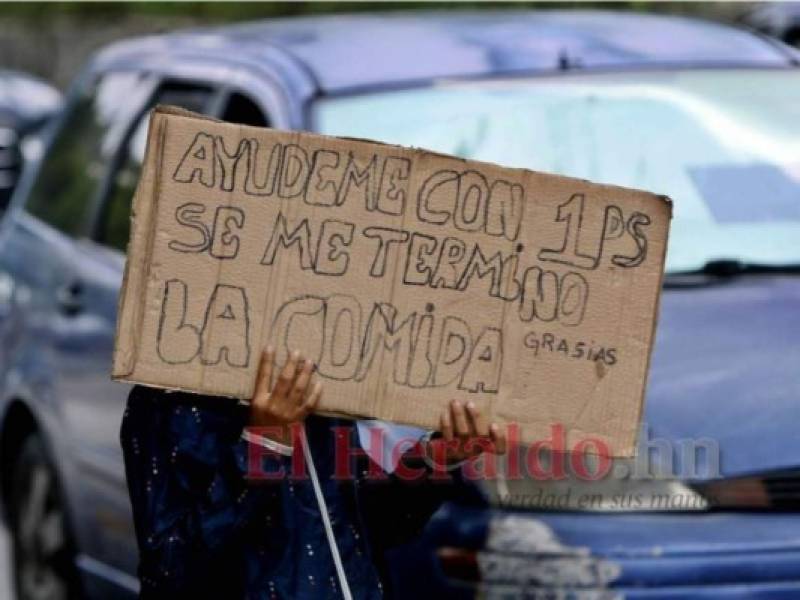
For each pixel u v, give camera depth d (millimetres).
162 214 7152
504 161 11109
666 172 11203
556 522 9062
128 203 13344
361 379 7199
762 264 10844
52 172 15125
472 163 7238
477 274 7254
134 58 14383
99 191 13867
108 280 12828
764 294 10469
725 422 9266
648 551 8938
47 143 15414
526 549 9031
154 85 13664
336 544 7254
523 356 7285
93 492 12703
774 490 9086
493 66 11891
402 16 13578
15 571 14461
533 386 7289
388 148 7203
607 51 12180
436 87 11578
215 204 7160
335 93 11516
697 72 12008
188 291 7148
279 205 7172
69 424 13078
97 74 14930
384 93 11508
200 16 30094
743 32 13023
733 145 11414
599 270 7289
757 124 11547
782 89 11930
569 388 7301
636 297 7297
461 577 9133
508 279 7266
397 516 7746
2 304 14680
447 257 7242
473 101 11469
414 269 7227
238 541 7168
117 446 12141
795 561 8969
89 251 13539
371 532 7738
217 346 7141
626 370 7305
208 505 7031
